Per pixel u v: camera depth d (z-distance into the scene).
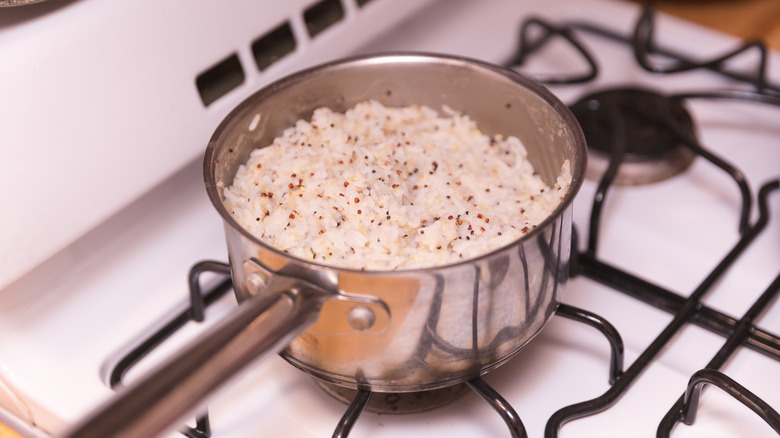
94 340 0.71
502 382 0.70
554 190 0.70
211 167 0.64
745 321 0.70
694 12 0.98
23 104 0.65
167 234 0.77
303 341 0.63
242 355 0.57
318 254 0.66
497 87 0.72
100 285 0.74
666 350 0.71
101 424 0.54
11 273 0.67
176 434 0.67
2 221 0.66
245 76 0.76
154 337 0.71
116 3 0.68
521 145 0.74
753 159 0.83
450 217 0.67
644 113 0.85
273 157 0.71
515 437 0.63
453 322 0.61
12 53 0.64
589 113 0.85
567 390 0.69
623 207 0.80
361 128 0.73
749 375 0.69
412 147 0.73
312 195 0.68
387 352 0.62
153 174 0.72
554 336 0.72
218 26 0.73
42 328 0.71
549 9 0.95
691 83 0.89
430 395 0.69
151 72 0.70
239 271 0.63
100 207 0.70
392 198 0.67
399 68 0.73
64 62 0.66
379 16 0.84
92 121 0.68
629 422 0.67
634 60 0.92
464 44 0.91
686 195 0.81
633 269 0.76
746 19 0.97
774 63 0.89
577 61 0.92
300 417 0.68
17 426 0.71
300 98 0.72
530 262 0.61
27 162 0.66
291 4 0.77
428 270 0.58
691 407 0.66
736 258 0.74
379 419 0.68
